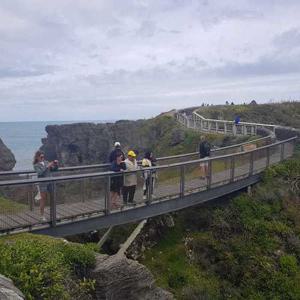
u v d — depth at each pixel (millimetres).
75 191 11133
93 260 7574
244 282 12906
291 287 12805
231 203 16375
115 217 12008
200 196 15023
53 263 6328
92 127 63375
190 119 39031
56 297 6121
